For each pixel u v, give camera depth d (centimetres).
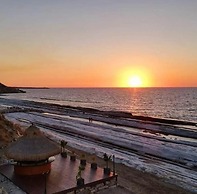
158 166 2042
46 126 4041
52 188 1331
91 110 6962
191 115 6744
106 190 1454
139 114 6956
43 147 1508
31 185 1366
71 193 1348
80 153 2339
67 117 5578
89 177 1489
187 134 3572
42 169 1529
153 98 13788
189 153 2453
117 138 3075
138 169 1941
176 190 1573
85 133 3381
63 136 3209
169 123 4828
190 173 1897
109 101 12375
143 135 3303
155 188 1591
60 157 1886
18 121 4578
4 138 2331
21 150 1477
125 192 1445
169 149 2592
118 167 1970
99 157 2238
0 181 1446
